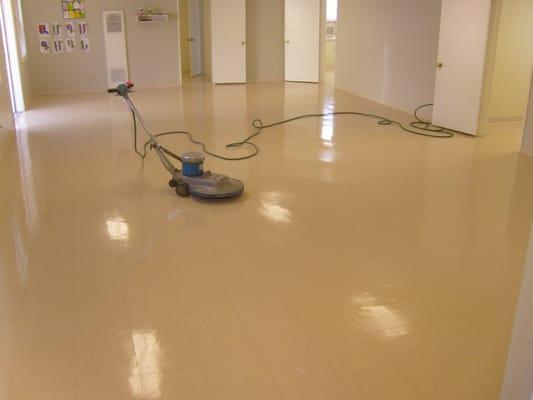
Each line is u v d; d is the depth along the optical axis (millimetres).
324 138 6738
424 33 7875
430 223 4023
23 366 2383
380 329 2682
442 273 3264
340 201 4477
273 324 2717
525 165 5531
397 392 2252
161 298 2955
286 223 4004
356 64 10062
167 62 11055
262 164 5562
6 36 8094
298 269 3297
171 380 2305
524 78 7676
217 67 11656
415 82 8211
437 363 2432
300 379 2322
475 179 5074
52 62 10422
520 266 3357
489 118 7738
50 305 2877
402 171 5324
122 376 2324
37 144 6371
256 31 11961
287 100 9555
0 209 4254
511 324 2732
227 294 3002
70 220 4039
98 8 10391
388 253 3525
